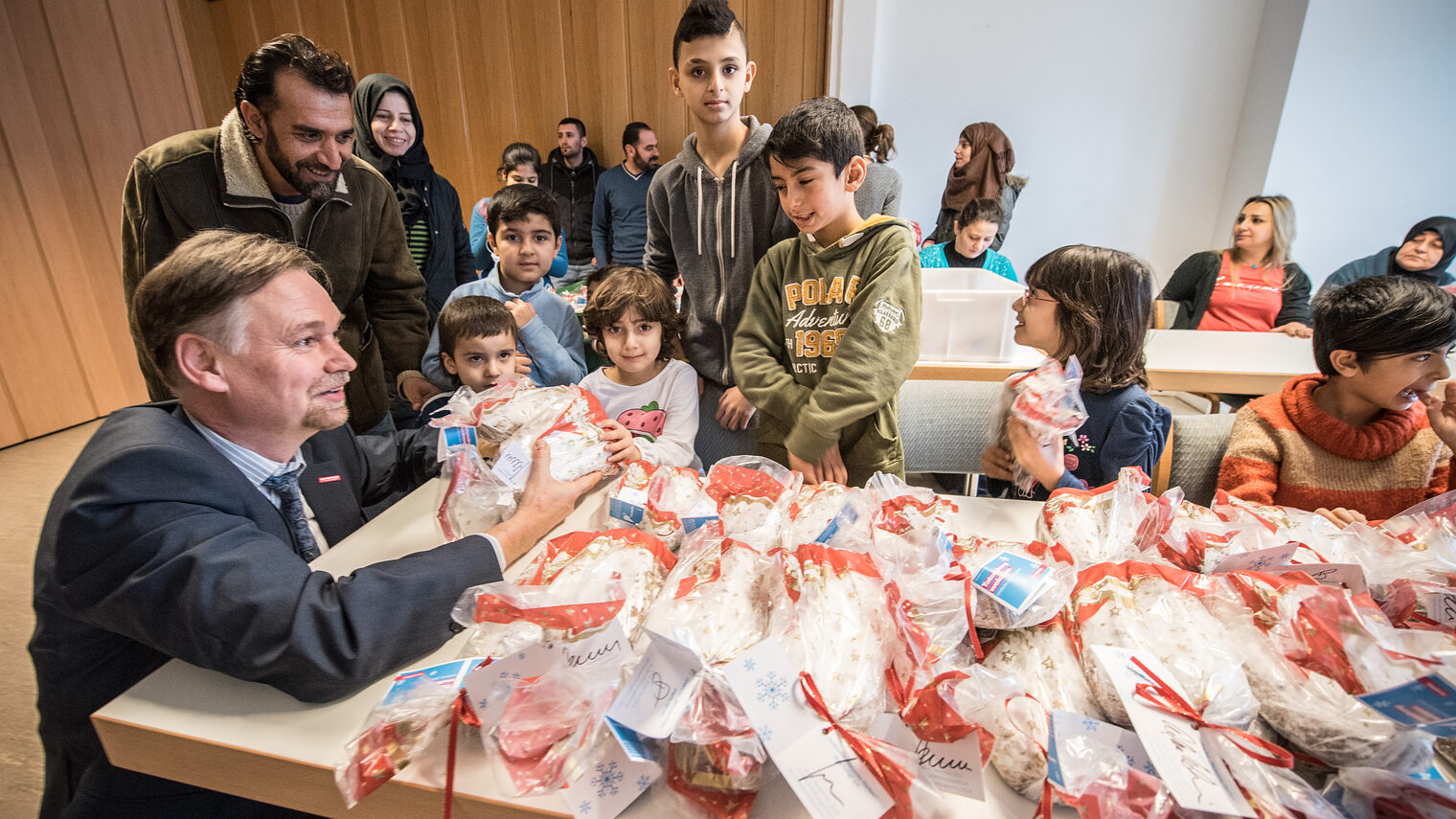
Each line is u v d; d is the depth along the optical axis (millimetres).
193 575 680
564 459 999
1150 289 1129
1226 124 3371
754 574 688
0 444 2998
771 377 1276
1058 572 672
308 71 1204
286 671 662
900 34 3424
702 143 1538
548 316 1865
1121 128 3465
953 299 1524
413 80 3822
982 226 2721
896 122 3609
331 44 3822
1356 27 2904
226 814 862
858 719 558
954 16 3355
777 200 1485
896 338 1117
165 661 847
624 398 1477
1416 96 2961
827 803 505
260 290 778
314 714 669
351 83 1287
